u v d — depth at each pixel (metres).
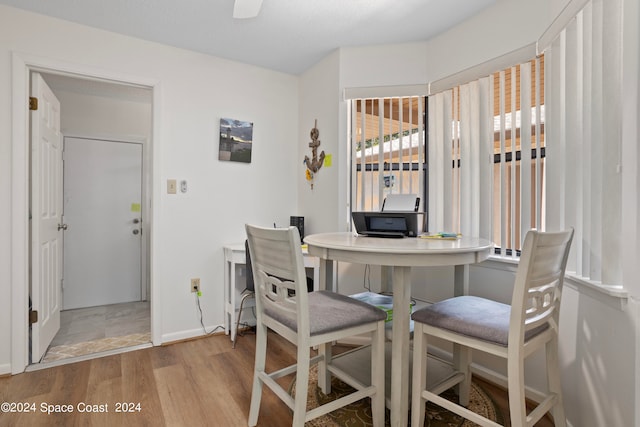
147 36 2.38
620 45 1.22
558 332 1.44
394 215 1.78
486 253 1.52
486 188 2.05
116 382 1.95
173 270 2.55
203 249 2.67
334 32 2.33
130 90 3.25
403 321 1.45
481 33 2.07
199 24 2.23
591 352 1.35
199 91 2.64
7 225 2.03
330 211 2.66
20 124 2.06
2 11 2.01
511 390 1.18
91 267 3.45
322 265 1.92
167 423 1.58
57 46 2.15
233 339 2.50
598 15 1.30
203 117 2.66
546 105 1.71
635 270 1.10
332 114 2.64
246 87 2.85
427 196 2.48
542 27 1.76
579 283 1.42
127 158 3.60
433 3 1.99
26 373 2.05
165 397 1.79
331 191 2.66
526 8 1.83
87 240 3.43
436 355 2.29
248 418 1.62
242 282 2.83
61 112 3.27
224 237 2.77
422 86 2.43
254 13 1.79
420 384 1.45
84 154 3.40
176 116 2.55
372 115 2.58
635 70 1.11
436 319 1.39
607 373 1.25
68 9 2.05
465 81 2.16
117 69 2.33
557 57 1.61
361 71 2.53
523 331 1.17
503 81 1.97
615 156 1.23
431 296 2.37
